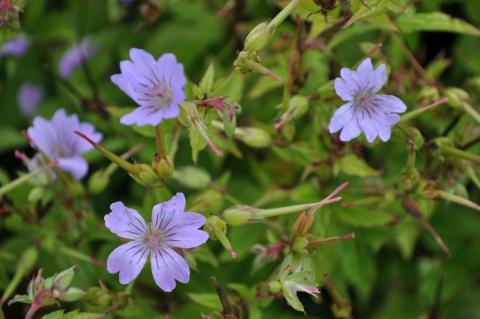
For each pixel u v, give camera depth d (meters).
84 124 0.49
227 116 0.42
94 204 0.54
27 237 0.50
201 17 0.55
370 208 0.48
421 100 0.46
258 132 0.46
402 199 0.46
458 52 0.53
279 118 0.46
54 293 0.43
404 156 0.50
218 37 0.55
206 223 0.42
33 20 0.54
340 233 0.49
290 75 0.45
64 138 0.48
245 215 0.43
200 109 0.43
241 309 0.44
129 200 0.54
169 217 0.41
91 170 0.55
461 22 0.46
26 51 0.57
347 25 0.43
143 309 0.47
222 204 0.48
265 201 0.48
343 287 0.51
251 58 0.42
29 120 0.58
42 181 0.47
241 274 0.50
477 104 0.49
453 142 0.46
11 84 0.58
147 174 0.42
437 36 0.54
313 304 0.53
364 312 0.53
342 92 0.42
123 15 0.56
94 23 0.59
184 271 0.41
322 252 0.47
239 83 0.46
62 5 0.60
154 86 0.42
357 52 0.50
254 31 0.42
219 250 0.50
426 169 0.46
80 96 0.53
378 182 0.49
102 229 0.48
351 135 0.42
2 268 0.49
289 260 0.43
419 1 0.48
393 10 0.44
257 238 0.49
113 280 0.48
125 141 0.52
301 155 0.47
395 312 0.53
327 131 0.46
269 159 0.52
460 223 0.52
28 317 0.43
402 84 0.48
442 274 0.52
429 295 0.51
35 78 0.58
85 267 0.49
